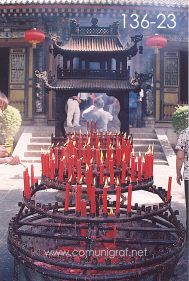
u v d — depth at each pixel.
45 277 3.71
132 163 4.18
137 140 18.20
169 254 3.71
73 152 4.69
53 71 21.41
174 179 12.54
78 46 8.66
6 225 7.11
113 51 8.45
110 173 4.00
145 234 5.02
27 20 21.23
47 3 18.86
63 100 8.85
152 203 8.95
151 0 19.34
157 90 21.53
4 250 5.77
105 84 8.52
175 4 18.89
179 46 21.41
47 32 21.17
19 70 21.88
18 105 21.86
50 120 21.80
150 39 17.03
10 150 16.89
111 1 18.89
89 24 20.59
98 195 4.73
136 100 21.67
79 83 8.62
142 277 3.58
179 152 5.98
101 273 3.87
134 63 21.45
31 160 16.02
